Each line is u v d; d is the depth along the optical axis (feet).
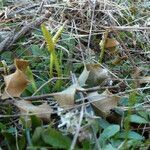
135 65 0.93
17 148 0.62
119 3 1.24
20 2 1.22
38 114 0.67
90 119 0.65
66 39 0.97
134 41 1.04
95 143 0.62
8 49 0.91
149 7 1.26
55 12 1.13
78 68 0.88
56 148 0.60
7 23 1.08
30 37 0.99
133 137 0.67
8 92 0.70
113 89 0.81
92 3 1.14
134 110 0.74
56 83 0.79
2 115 0.68
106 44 0.92
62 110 0.68
